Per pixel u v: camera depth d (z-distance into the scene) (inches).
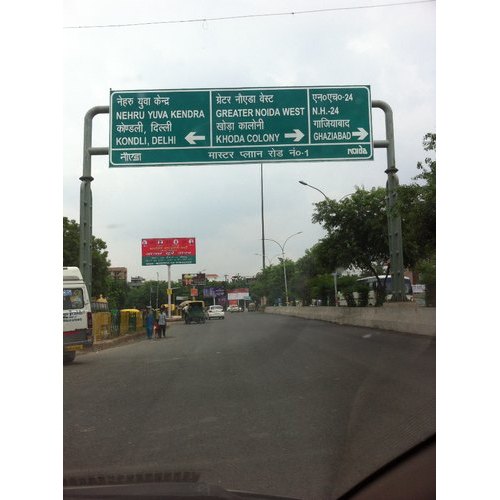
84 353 791.1
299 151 666.2
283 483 186.9
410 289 1181.7
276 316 1961.1
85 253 676.1
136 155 661.3
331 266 1219.9
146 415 309.3
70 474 199.5
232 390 376.8
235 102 667.4
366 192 1155.9
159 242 2206.0
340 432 251.0
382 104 691.4
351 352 568.1
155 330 1157.7
